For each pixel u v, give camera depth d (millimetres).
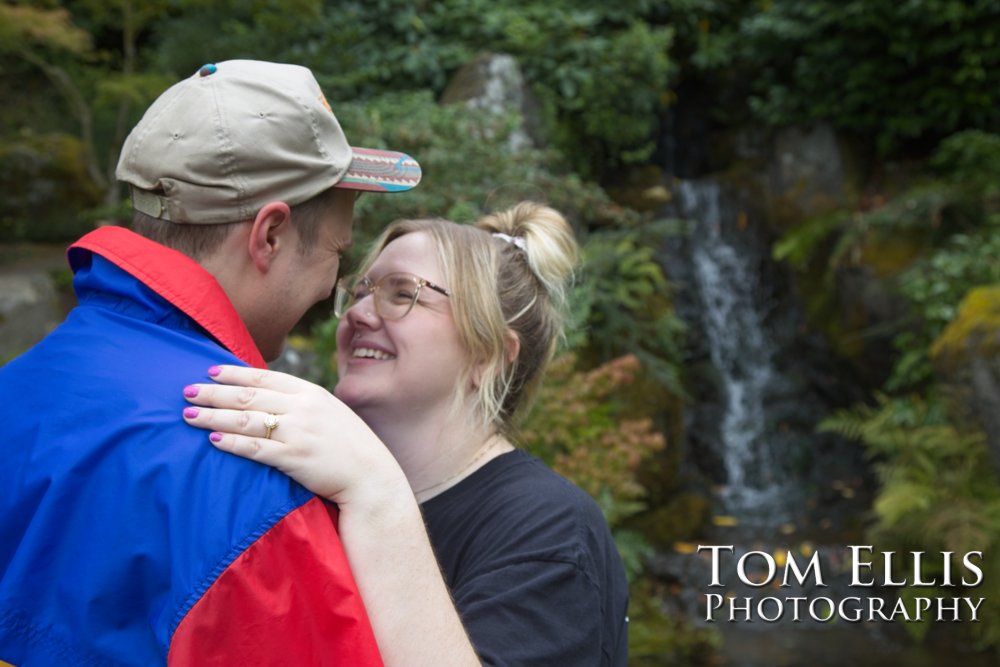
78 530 827
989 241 6582
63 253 6480
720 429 7184
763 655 4875
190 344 913
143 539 816
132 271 926
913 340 6598
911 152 8086
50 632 819
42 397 887
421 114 5648
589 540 1191
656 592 5586
